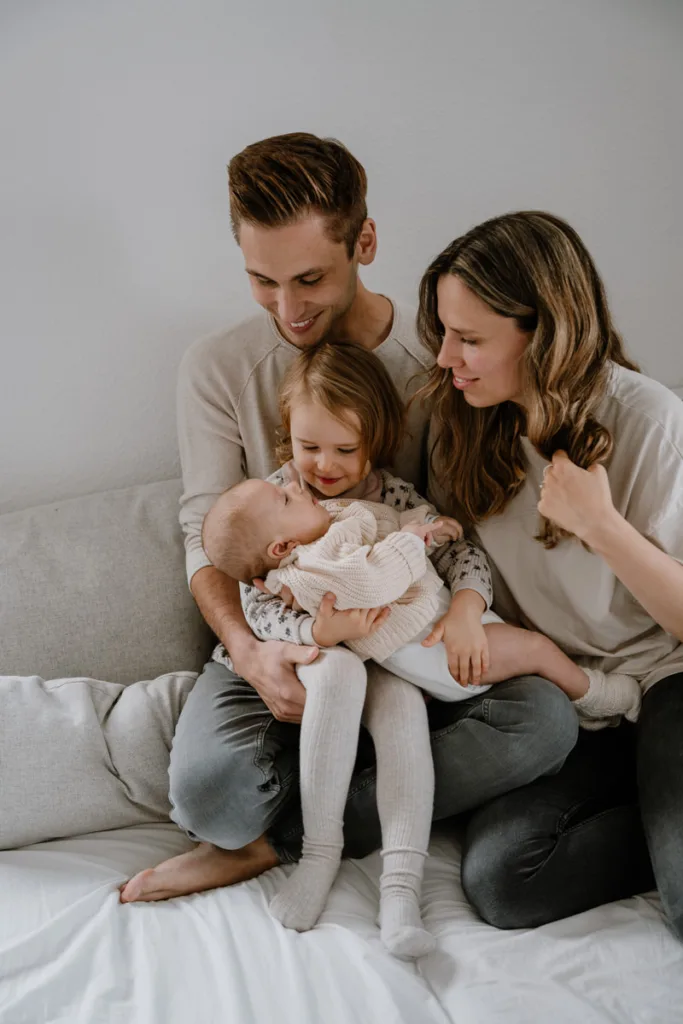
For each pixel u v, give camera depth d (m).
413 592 1.31
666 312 1.81
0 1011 1.06
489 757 1.27
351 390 1.32
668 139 1.68
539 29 1.58
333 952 1.14
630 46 1.60
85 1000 1.07
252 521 1.30
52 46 1.51
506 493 1.36
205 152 1.61
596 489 1.18
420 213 1.69
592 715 1.37
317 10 1.54
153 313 1.70
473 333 1.18
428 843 1.28
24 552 1.58
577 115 1.64
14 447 1.75
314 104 1.60
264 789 1.27
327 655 1.26
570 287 1.14
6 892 1.24
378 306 1.49
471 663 1.28
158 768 1.40
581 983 1.09
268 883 1.29
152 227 1.64
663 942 1.15
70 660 1.54
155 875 1.25
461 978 1.11
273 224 1.21
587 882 1.22
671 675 1.32
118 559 1.60
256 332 1.50
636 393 1.27
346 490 1.44
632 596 1.36
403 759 1.25
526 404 1.25
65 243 1.62
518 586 1.41
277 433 1.50
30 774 1.34
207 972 1.12
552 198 1.70
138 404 1.76
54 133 1.56
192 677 1.50
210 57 1.55
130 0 1.50
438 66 1.59
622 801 1.32
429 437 1.50
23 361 1.69
